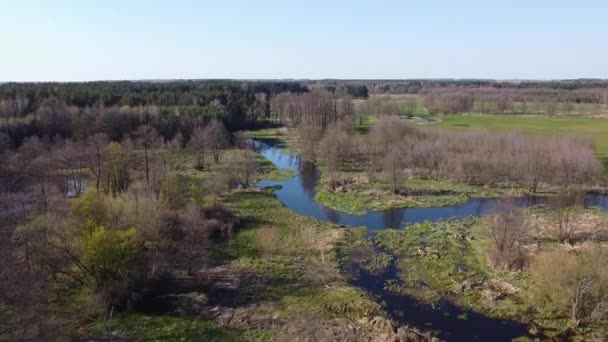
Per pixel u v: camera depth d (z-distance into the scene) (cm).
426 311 3984
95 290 4028
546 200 7544
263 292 4306
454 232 5966
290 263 4991
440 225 6306
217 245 5469
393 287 4453
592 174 8369
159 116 12562
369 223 6494
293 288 4397
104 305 3891
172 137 12088
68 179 8156
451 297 4222
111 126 11138
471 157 9156
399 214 6912
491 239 5406
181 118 12681
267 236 5744
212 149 10912
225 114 14700
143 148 11200
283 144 13438
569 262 3931
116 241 4038
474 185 8600
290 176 9556
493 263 4819
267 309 3984
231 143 12756
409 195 7912
